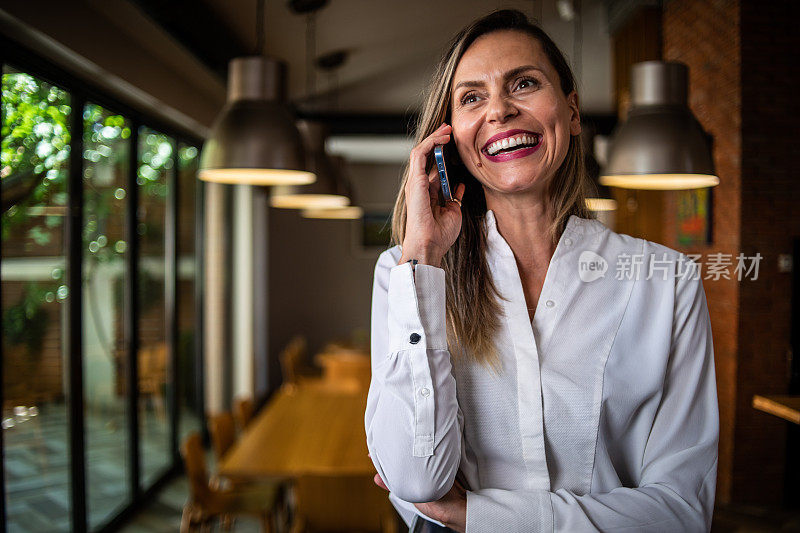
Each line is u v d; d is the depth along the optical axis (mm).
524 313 876
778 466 3867
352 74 6059
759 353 3836
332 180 4051
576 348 864
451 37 937
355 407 4059
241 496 3492
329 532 2693
